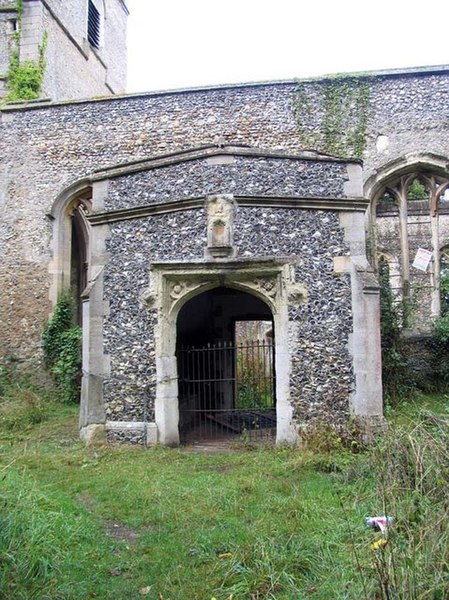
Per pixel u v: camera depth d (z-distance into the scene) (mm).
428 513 3475
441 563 2990
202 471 6152
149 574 3602
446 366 10680
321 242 7582
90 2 19469
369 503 4480
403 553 3096
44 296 13148
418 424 4516
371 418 7016
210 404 11125
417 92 12391
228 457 6801
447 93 12297
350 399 7242
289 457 6551
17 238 13453
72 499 5203
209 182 7832
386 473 4270
